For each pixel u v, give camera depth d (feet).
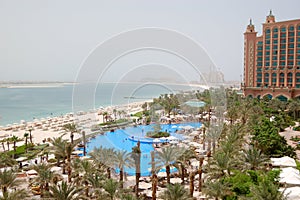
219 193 81.20
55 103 524.11
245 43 371.97
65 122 284.00
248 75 369.91
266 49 354.54
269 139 135.95
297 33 330.13
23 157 153.89
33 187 110.73
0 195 88.69
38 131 243.60
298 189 90.58
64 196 77.41
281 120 227.20
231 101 268.62
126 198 69.26
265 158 104.22
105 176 82.02
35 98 640.17
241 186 83.87
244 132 149.69
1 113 399.65
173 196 76.28
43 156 154.40
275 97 339.36
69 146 122.01
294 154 138.41
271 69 349.61
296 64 332.39
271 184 75.41
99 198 75.51
